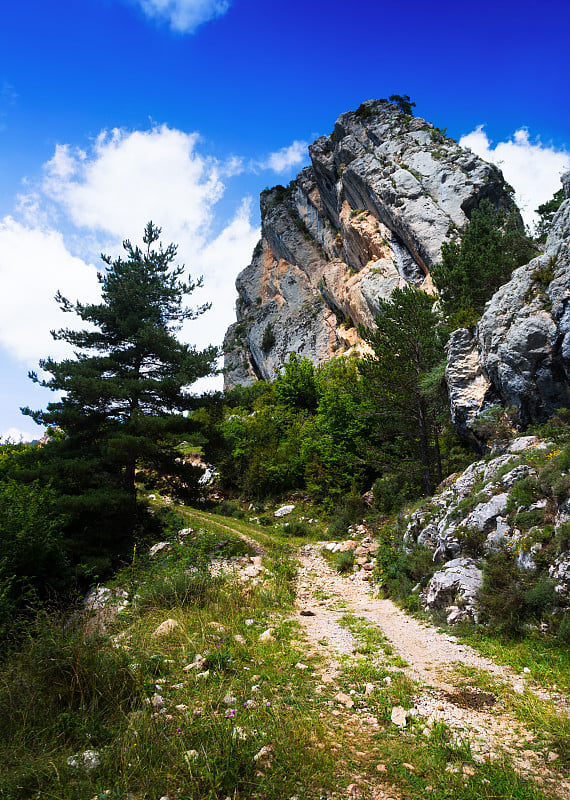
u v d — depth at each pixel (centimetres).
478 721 517
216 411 2234
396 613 1090
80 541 1595
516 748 455
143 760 385
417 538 1433
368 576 1523
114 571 1539
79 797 341
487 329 1719
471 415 1742
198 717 466
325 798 356
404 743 454
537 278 1622
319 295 6675
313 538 2298
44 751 399
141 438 1831
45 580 1235
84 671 512
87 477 1806
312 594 1305
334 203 6144
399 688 597
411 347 2148
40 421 1942
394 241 4628
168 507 2666
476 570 1000
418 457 2277
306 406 4338
